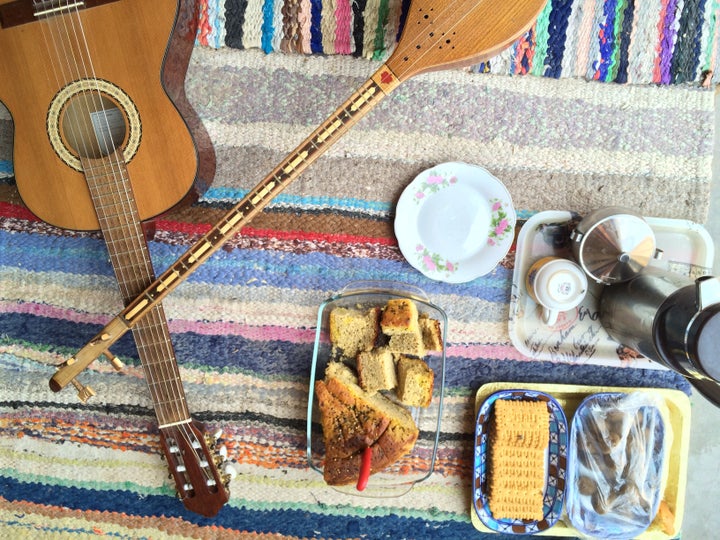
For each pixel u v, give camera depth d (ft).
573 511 3.35
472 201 3.30
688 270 3.38
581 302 3.38
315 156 2.80
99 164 2.86
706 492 3.59
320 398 3.19
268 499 3.51
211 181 3.31
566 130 3.42
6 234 3.43
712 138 3.42
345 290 3.38
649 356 3.04
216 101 3.38
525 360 3.47
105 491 3.51
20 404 3.50
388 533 3.53
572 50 3.34
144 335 2.96
